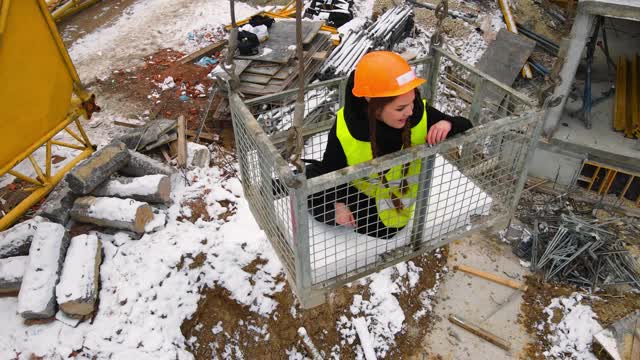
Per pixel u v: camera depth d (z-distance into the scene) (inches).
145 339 190.9
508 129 113.7
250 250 225.0
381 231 123.0
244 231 230.7
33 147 214.7
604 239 258.1
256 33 317.7
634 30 383.9
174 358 191.3
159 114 302.7
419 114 117.7
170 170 245.6
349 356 222.8
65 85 224.7
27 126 208.7
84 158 254.2
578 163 286.2
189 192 246.7
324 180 93.5
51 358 180.9
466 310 249.0
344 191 116.1
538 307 249.4
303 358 216.7
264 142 106.6
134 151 252.7
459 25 418.0
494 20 430.6
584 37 242.8
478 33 417.1
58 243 201.0
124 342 188.2
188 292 210.7
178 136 273.9
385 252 121.5
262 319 216.1
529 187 301.7
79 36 380.8
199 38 377.1
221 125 295.0
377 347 226.8
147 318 195.5
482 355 233.0
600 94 316.5
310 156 159.2
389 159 99.6
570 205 294.5
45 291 187.6
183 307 206.2
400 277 245.4
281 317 217.8
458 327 242.8
